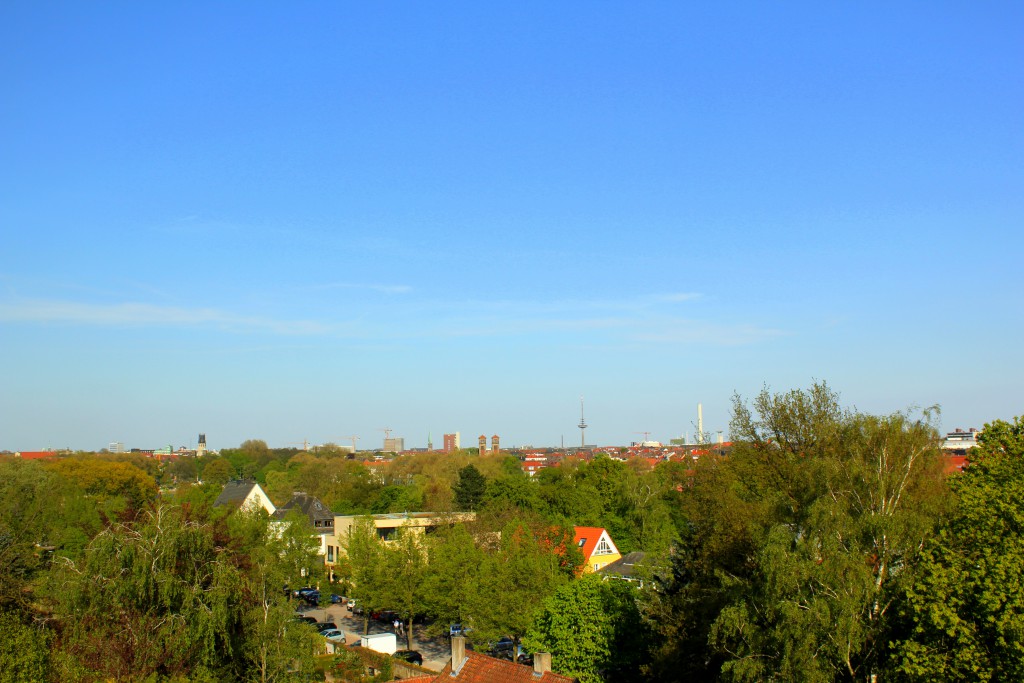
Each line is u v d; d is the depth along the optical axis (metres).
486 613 56.97
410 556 70.12
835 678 30.75
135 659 39.81
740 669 30.31
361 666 58.00
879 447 38.75
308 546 77.00
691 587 43.88
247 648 46.38
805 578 29.70
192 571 44.94
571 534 72.69
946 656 26.61
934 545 30.39
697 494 49.16
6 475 84.00
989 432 36.38
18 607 46.72
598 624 49.28
